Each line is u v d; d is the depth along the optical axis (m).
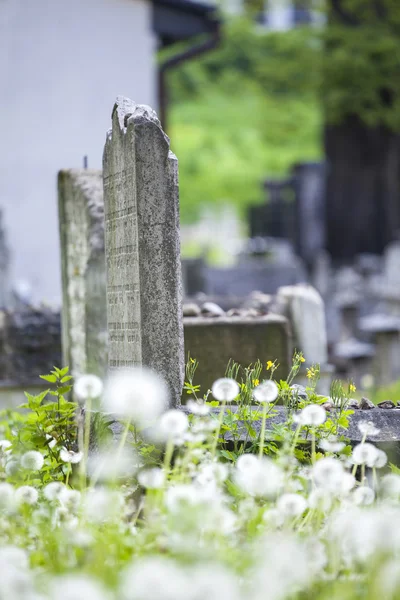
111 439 8.13
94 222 11.44
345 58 40.47
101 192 11.65
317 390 13.81
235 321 11.80
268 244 41.56
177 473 6.99
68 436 8.88
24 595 4.57
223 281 32.12
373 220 44.97
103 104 24.58
